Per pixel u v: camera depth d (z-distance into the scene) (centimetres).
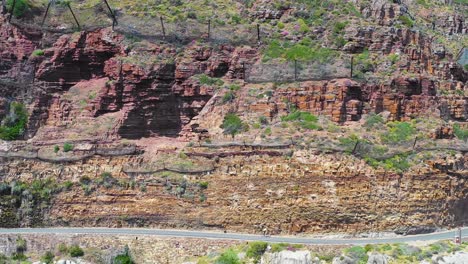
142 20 10044
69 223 8681
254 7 10538
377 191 8294
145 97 9338
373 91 9219
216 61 9594
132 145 8975
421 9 13450
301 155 8419
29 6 10006
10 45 9669
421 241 8012
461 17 13450
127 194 8662
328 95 9038
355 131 8806
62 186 8756
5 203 8675
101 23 9925
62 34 9856
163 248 8094
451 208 8581
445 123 9281
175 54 9631
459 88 10031
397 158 8488
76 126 9312
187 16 10244
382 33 9750
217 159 8625
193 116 9406
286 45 9800
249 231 8344
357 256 7569
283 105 9081
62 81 9688
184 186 8569
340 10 10362
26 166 8862
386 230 8238
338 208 8238
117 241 8181
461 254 7612
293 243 7869
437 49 10444
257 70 9488
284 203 8306
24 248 8238
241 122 8944
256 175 8425
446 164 8550
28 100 9444
